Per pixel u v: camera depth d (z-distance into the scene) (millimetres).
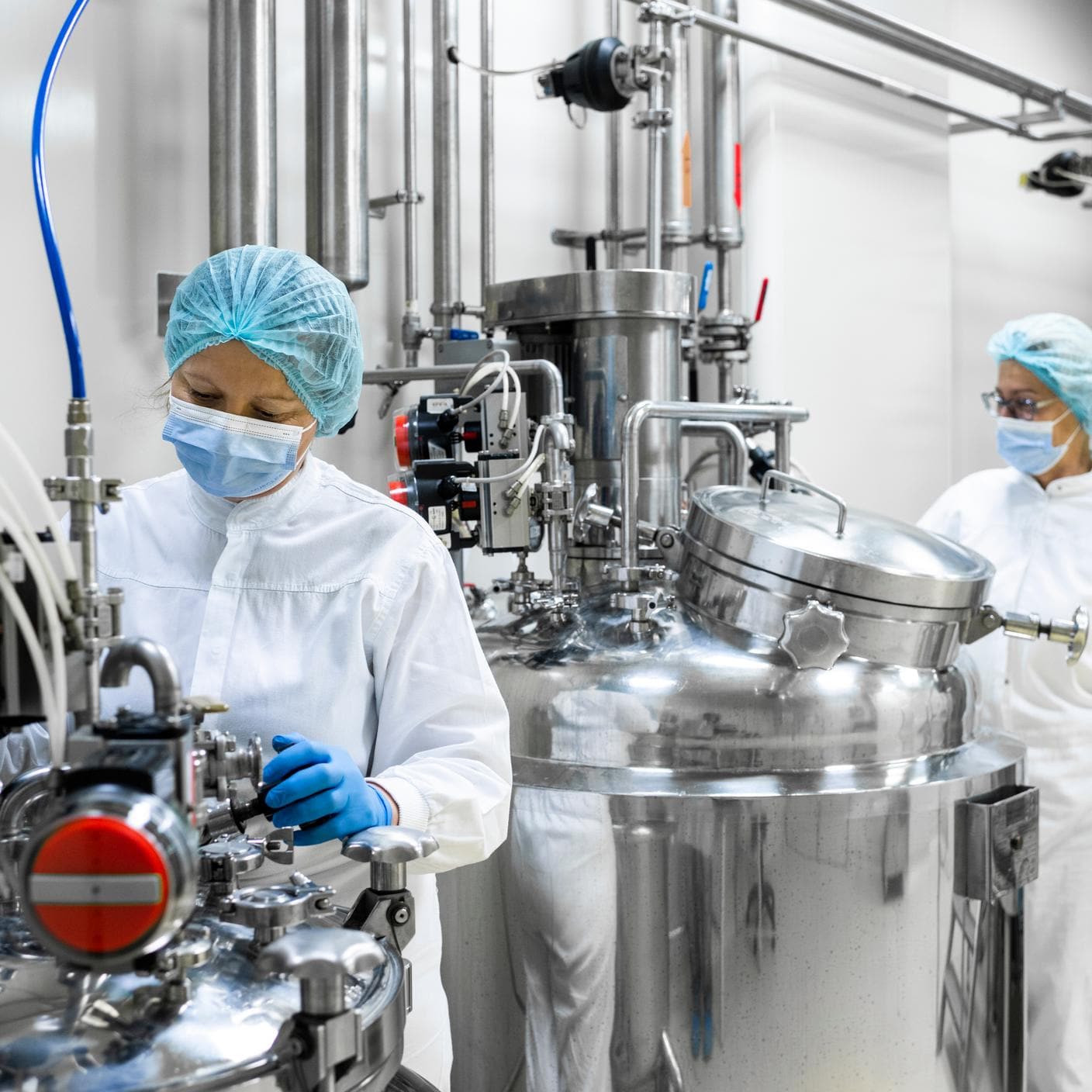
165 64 1793
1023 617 1629
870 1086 1440
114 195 1729
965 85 3441
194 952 663
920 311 3020
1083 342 2117
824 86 2732
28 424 1634
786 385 2670
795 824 1386
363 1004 680
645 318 1754
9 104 1597
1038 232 3838
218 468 1075
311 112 1854
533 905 1497
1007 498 2301
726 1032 1412
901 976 1441
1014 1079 1652
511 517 1593
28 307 1628
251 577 1148
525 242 2438
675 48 2373
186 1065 595
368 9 2100
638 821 1405
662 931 1415
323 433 1243
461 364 1936
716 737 1433
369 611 1138
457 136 2166
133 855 535
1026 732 2150
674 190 2426
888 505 2953
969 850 1476
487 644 1673
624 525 1552
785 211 2648
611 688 1476
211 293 1075
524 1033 1540
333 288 1145
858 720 1446
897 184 2938
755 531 1513
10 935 716
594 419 1775
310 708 1115
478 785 1097
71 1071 587
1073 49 3861
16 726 737
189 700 669
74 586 665
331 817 897
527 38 2414
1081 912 2111
